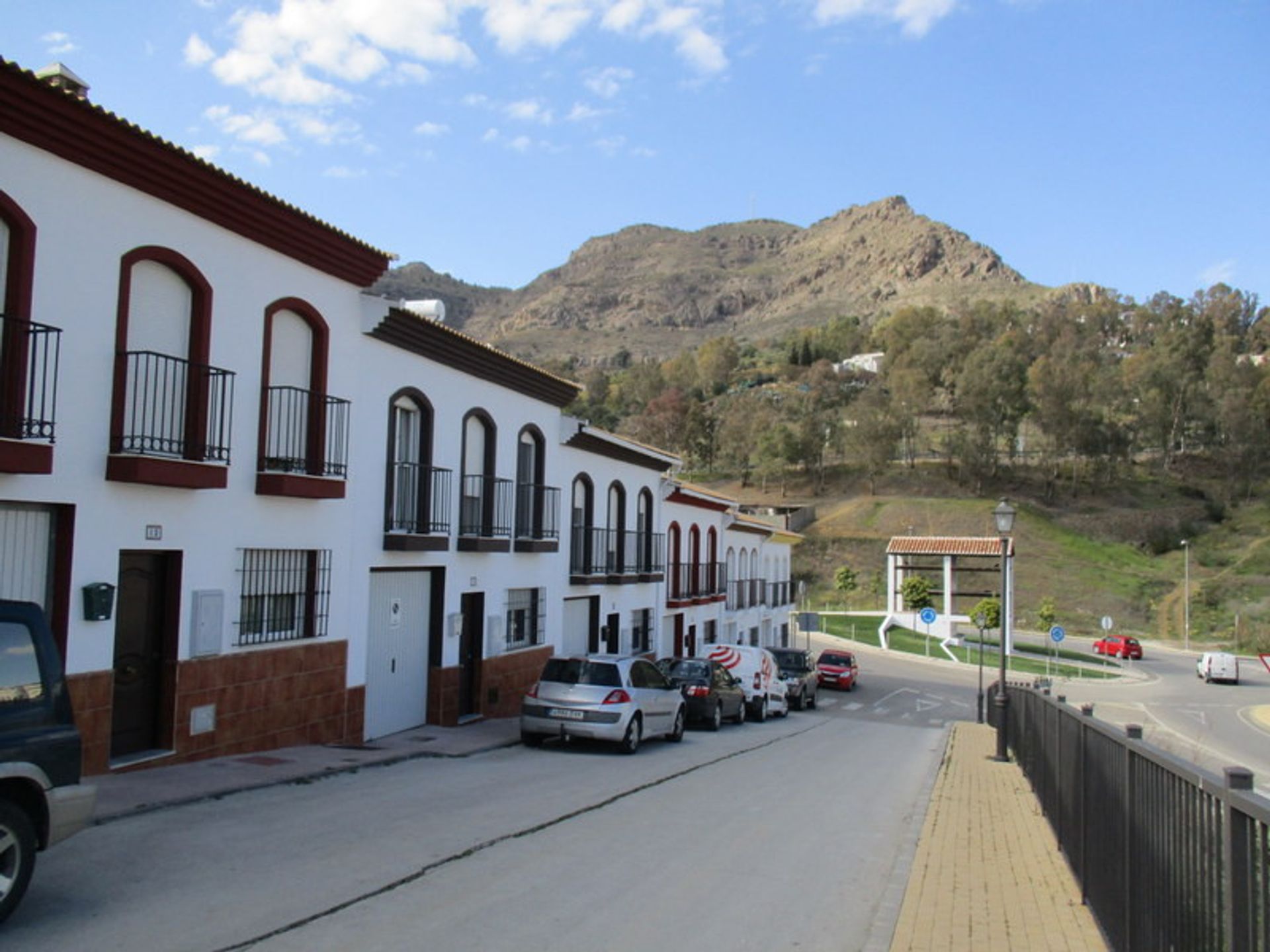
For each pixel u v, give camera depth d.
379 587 15.72
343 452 14.21
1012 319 159.12
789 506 98.94
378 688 15.70
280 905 6.59
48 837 6.09
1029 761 15.74
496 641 19.28
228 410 12.18
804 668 33.41
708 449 120.19
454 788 11.72
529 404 20.64
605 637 25.28
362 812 9.84
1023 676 50.53
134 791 9.90
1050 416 105.19
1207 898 4.39
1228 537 92.56
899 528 92.75
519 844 8.89
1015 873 9.05
